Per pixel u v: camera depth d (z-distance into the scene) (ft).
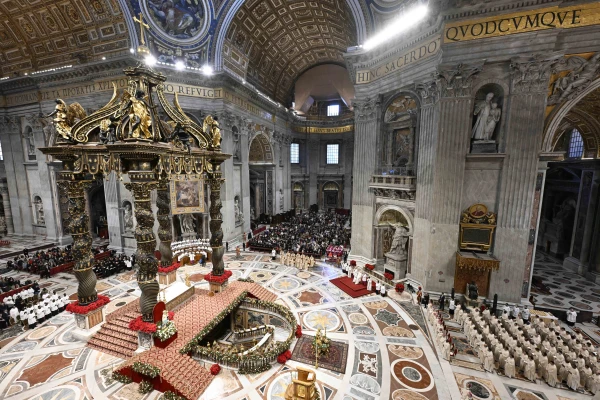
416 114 50.11
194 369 28.68
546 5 36.50
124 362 29.04
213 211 42.60
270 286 52.42
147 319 30.27
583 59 37.24
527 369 29.40
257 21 75.31
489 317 38.01
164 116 64.23
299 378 25.07
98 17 60.85
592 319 41.73
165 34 63.98
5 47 71.20
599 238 55.36
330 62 108.27
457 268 44.27
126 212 67.51
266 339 33.71
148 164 28.78
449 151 42.91
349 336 36.76
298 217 115.34
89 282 34.32
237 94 76.23
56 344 33.88
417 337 36.63
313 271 60.39
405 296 48.21
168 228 46.85
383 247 59.98
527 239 41.04
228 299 40.55
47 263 58.65
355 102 60.03
